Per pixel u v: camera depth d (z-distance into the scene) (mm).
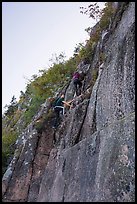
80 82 11625
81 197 7027
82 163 7656
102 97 8258
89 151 7566
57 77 16297
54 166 9406
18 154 11633
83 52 14008
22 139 12938
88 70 11797
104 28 11531
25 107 19547
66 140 9438
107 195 6074
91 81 10570
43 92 15812
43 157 10664
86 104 9398
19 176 10695
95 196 6480
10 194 10461
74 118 9625
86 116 8977
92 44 12578
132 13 8070
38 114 13539
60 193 8086
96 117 8266
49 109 12320
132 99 6777
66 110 11188
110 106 7648
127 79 7180
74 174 7805
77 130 9062
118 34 8758
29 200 9797
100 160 6848
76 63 15977
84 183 7145
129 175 5746
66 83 13984
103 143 7074
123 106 7094
